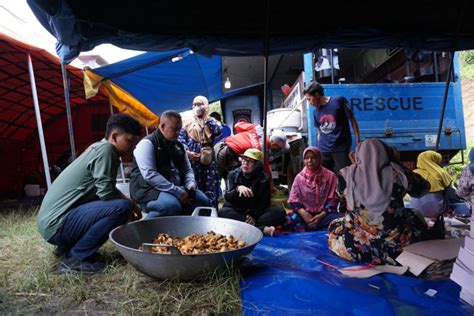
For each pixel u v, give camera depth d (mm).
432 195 3578
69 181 2434
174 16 3203
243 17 3367
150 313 1747
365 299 1760
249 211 3479
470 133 11688
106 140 2479
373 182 2328
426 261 2090
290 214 3578
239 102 8656
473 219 1786
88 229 2367
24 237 3404
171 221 2660
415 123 4859
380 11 3445
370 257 2314
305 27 3615
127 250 1957
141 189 3131
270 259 2518
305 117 5219
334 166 4414
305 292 1861
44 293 2014
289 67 7180
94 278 2225
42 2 2406
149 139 3203
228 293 1862
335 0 3270
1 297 1955
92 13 2889
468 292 1721
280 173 6289
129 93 7332
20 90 7055
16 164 8445
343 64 7004
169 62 6145
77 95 8203
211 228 2684
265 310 1694
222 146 4691
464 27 3773
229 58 6562
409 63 5320
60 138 8992
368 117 4836
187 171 3529
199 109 4234
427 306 1695
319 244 2869
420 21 3654
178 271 1966
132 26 3232
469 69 15688
